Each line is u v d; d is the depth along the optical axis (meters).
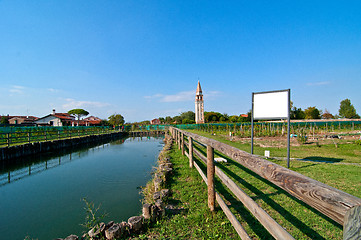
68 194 5.58
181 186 4.46
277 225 1.27
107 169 8.52
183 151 8.36
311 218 2.79
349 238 0.56
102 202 4.90
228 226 2.70
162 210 3.11
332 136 13.24
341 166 5.64
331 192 0.69
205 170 5.65
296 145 10.27
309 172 4.98
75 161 10.60
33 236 3.51
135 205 4.58
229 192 3.84
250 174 4.95
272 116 5.78
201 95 54.94
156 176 4.83
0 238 3.46
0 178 7.39
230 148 2.06
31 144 12.10
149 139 27.52
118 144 19.92
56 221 4.02
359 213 0.52
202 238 2.49
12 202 5.06
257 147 9.98
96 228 2.76
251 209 1.75
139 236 2.65
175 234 2.65
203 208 3.23
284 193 3.69
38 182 6.80
